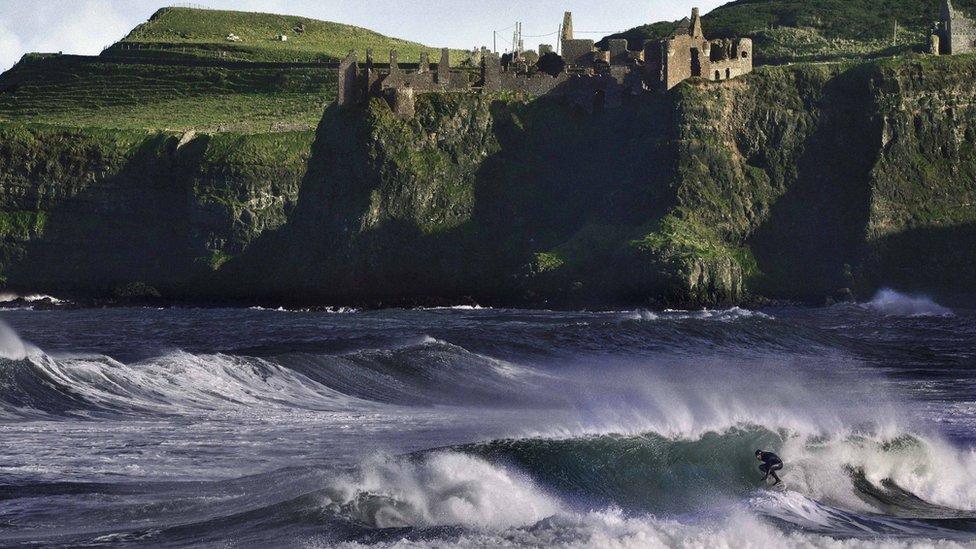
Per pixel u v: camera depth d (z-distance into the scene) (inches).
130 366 2149.4
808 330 3612.2
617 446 1449.3
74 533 1189.1
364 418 1943.9
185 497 1323.8
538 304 6058.1
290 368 2297.0
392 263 6574.8
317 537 1151.0
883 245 6437.0
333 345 2876.5
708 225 6407.5
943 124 6791.3
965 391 2406.5
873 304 6087.6
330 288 6496.1
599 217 6594.5
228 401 2055.9
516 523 1232.2
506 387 2367.1
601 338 3223.4
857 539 1179.3
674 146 6525.6
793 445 1499.8
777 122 6737.2
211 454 1590.8
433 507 1253.1
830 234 6569.9
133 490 1363.2
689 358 3063.5
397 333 3740.2
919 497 1437.0
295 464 1530.5
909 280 6427.2
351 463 1525.6
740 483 1398.9
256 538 1154.0
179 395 2048.5
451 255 6628.9
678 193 6427.2
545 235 6727.4
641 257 5925.2
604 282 5994.1
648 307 5797.2
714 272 5915.4
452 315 5098.4
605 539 1144.2
